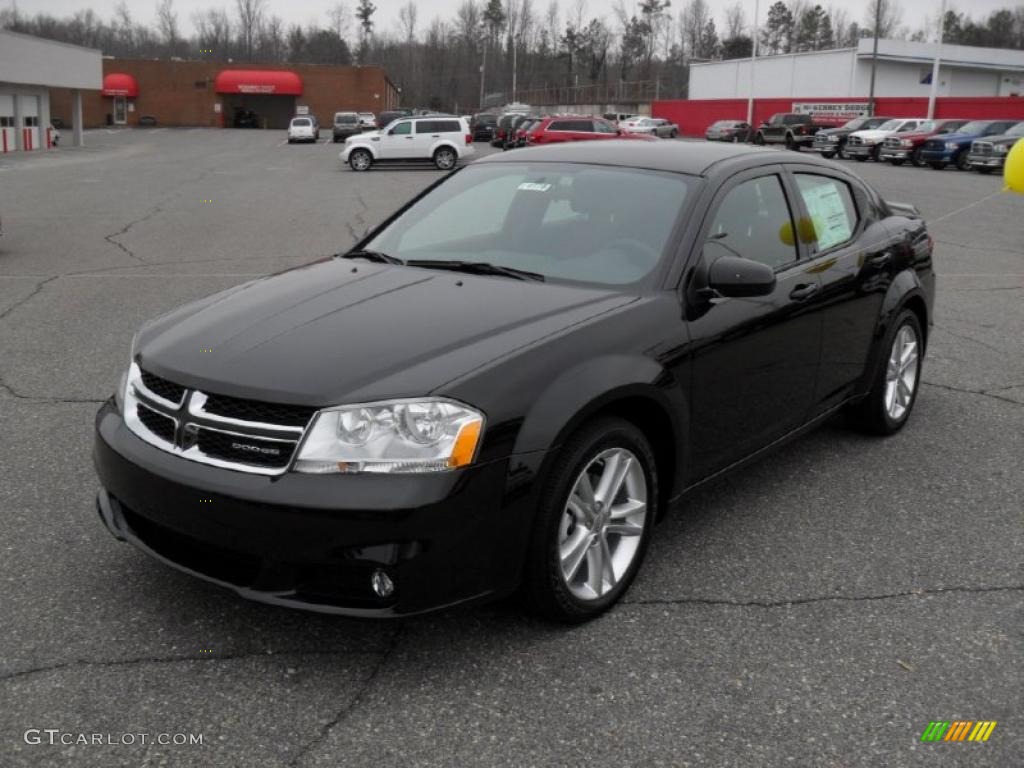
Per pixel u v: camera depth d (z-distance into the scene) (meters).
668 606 3.38
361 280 3.69
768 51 124.94
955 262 11.73
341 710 2.76
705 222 3.75
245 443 2.85
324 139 59.03
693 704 2.82
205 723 2.69
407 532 2.71
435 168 30.92
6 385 5.89
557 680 2.92
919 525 4.09
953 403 5.88
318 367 2.93
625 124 49.62
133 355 3.39
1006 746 2.66
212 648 3.05
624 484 3.35
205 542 2.88
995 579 3.63
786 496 4.39
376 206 17.95
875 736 2.69
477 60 126.62
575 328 3.18
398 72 127.38
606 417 3.18
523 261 3.79
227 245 12.56
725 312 3.68
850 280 4.52
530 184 4.20
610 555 3.32
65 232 13.70
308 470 2.75
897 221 5.28
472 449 2.79
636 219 3.80
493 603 3.37
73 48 44.09
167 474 2.91
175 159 35.16
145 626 3.17
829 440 5.18
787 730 2.71
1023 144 5.44
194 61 78.69
